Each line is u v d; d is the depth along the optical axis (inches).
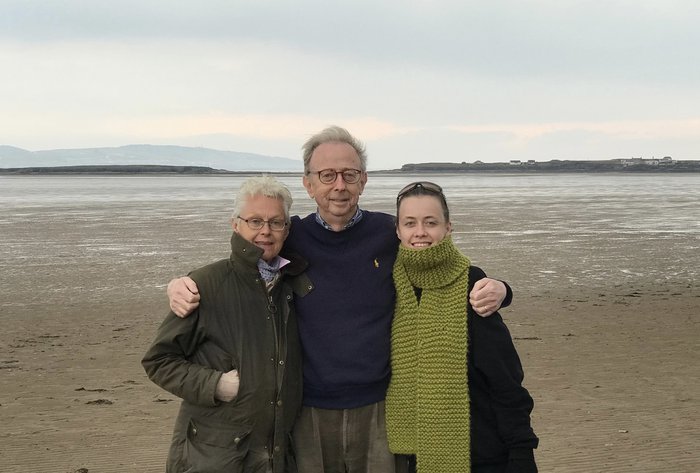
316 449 136.7
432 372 131.1
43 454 242.5
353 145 140.1
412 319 134.5
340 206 137.6
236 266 133.6
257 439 132.5
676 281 621.9
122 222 1220.5
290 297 135.3
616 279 630.5
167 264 717.9
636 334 424.2
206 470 129.9
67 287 594.6
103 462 235.1
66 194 2581.2
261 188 133.2
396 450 134.3
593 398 302.5
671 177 6919.3
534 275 649.0
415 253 132.1
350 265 137.2
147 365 132.6
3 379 339.6
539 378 333.4
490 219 1278.3
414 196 133.9
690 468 227.6
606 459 235.3
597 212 1493.6
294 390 134.3
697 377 334.3
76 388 324.5
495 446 132.2
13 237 978.7
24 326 458.3
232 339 132.5
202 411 133.5
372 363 134.9
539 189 3137.3
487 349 130.6
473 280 134.6
